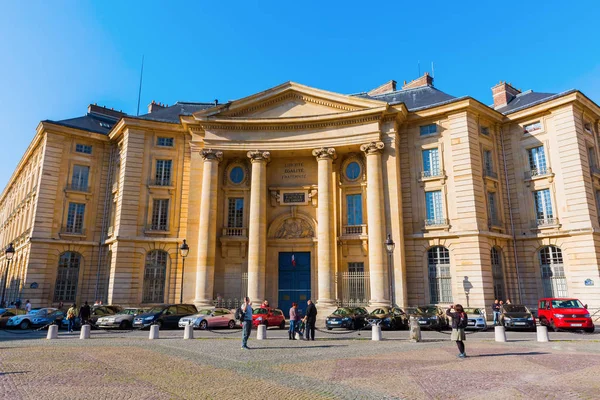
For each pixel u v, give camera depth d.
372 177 29.00
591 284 25.83
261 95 31.67
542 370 10.34
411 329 17.75
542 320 22.28
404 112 29.89
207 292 28.47
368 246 29.59
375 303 26.84
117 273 29.28
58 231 32.03
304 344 16.11
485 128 30.55
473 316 21.95
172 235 31.12
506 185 30.36
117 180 33.22
